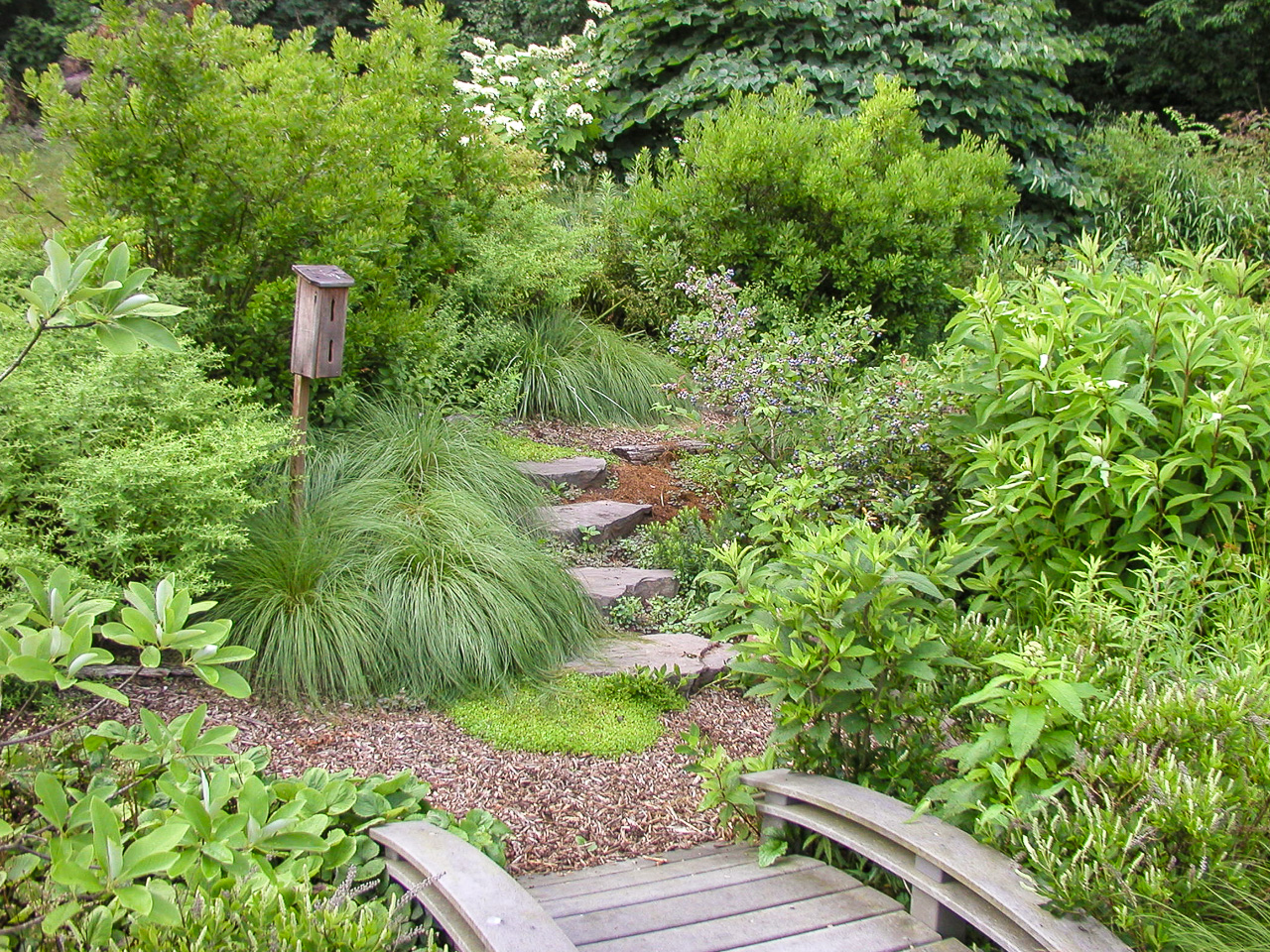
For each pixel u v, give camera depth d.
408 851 2.75
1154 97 15.35
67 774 2.63
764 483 5.53
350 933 2.18
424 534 4.86
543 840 3.50
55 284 2.00
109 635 2.20
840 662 3.13
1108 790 2.67
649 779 3.95
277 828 2.42
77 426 4.23
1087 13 15.39
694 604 5.44
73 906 2.00
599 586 5.34
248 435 4.44
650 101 10.73
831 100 10.19
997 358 4.60
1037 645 2.81
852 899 2.93
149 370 4.62
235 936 2.17
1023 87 10.83
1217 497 4.09
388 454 5.41
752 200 8.49
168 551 4.18
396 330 5.85
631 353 7.75
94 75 5.21
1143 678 3.06
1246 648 3.29
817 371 5.80
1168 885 2.43
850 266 8.35
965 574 4.71
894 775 3.22
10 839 2.32
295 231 5.52
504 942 2.31
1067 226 11.04
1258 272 4.81
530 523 5.66
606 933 2.79
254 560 4.43
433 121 7.28
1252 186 11.63
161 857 1.98
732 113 8.65
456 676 4.40
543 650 4.68
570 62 11.23
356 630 4.32
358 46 7.41
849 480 5.29
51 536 3.88
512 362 7.04
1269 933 2.36
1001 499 4.34
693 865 3.34
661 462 6.82
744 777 3.42
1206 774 2.62
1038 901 2.46
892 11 10.70
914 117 9.19
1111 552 4.21
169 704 3.92
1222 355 4.33
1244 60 14.38
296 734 3.93
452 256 7.04
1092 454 4.07
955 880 2.67
